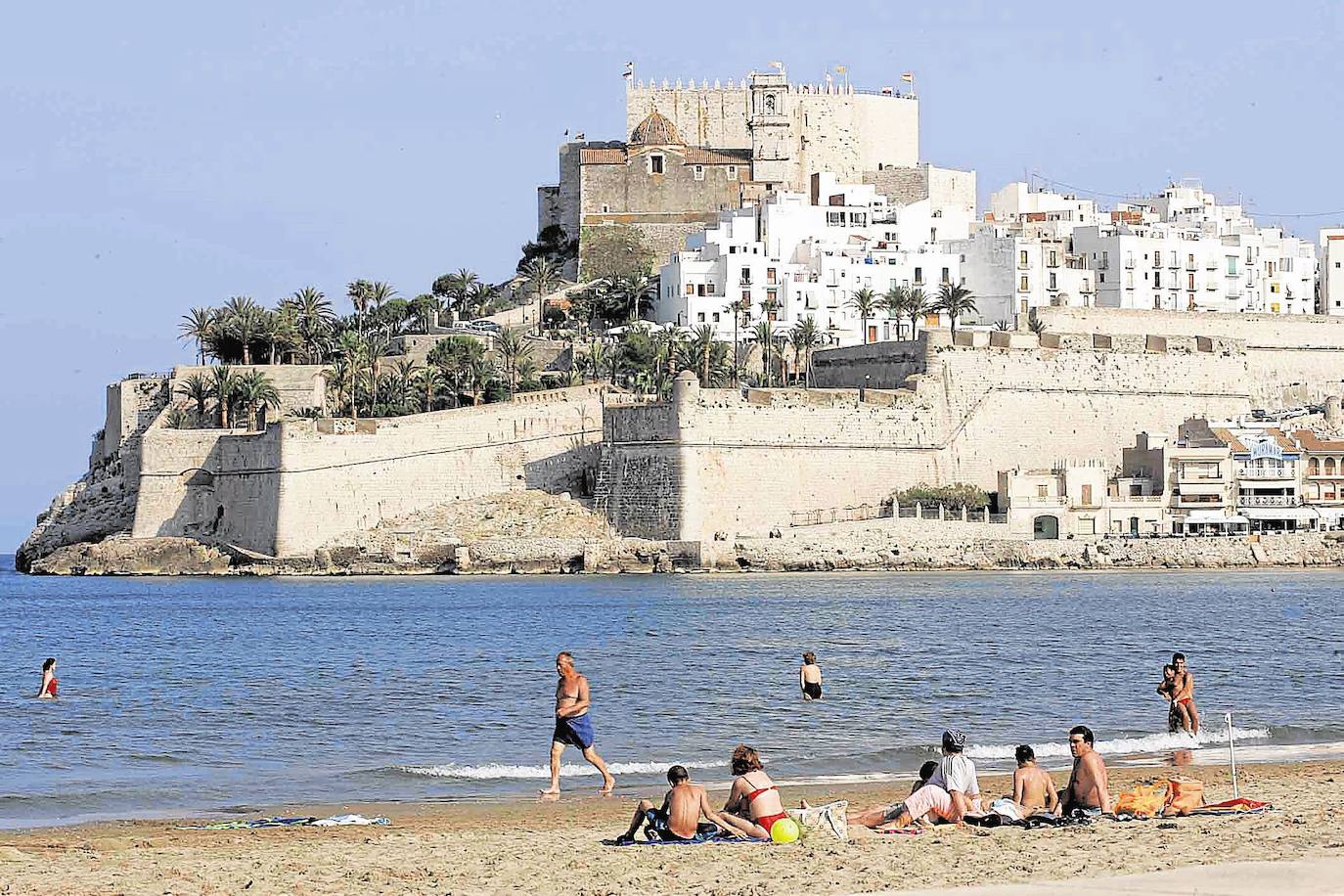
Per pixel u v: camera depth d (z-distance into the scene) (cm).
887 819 11381
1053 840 10569
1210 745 16150
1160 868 9594
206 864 10394
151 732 18250
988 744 16550
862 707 19662
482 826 12119
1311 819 11069
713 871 9969
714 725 18325
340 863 10412
